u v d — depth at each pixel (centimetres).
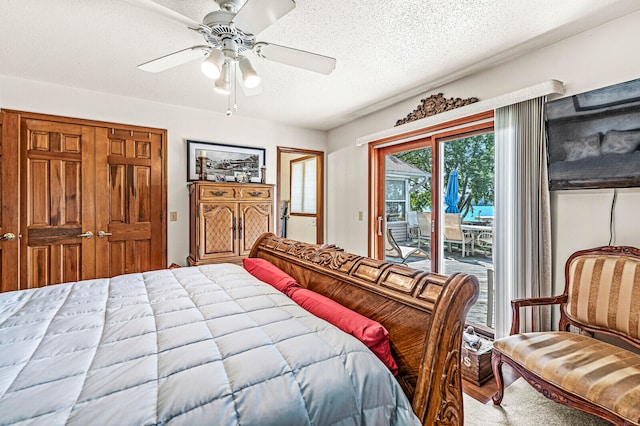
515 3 170
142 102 338
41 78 280
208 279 189
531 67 226
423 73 262
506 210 236
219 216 340
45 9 176
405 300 118
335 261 163
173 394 80
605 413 127
